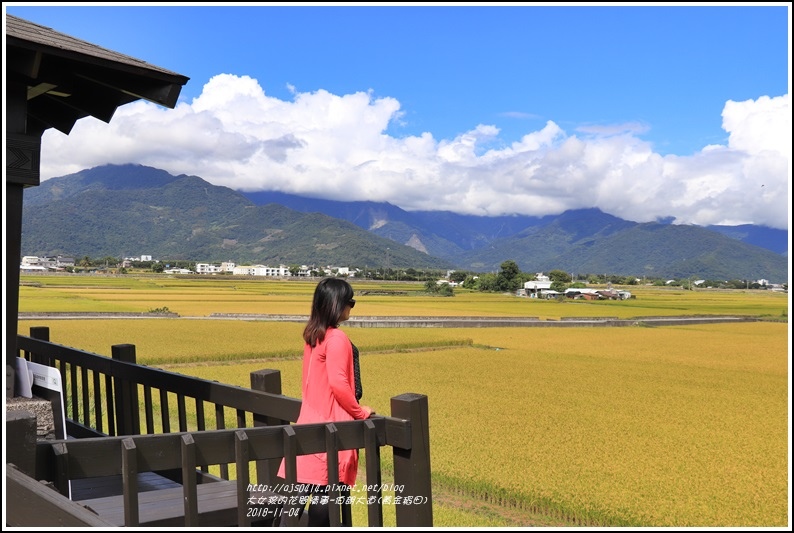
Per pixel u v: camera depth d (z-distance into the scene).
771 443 13.83
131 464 2.81
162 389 4.75
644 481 10.40
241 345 31.31
